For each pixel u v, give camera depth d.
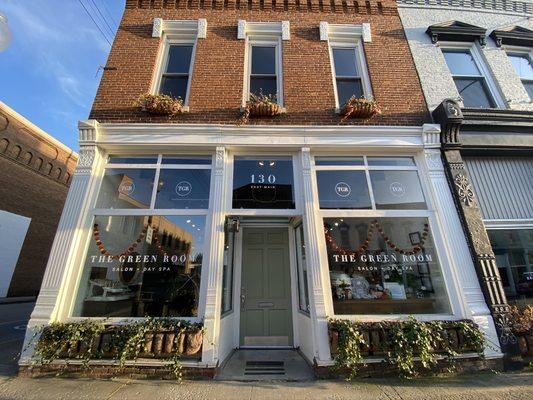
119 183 5.54
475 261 5.07
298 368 4.76
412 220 5.45
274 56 6.88
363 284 5.05
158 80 6.45
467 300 4.84
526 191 5.94
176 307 4.82
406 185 5.73
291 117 6.00
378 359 4.39
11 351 5.39
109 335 4.35
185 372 4.30
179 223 5.24
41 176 17.52
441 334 4.47
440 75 6.61
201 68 6.39
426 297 5.06
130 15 6.96
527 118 6.04
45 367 4.24
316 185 5.62
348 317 4.75
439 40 7.03
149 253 5.09
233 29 6.87
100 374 4.26
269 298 6.35
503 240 5.60
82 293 4.84
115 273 4.98
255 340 6.08
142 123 5.67
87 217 5.16
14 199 15.80
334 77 6.61
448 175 5.63
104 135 5.55
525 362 4.57
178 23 6.83
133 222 5.25
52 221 18.47
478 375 4.36
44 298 4.54
